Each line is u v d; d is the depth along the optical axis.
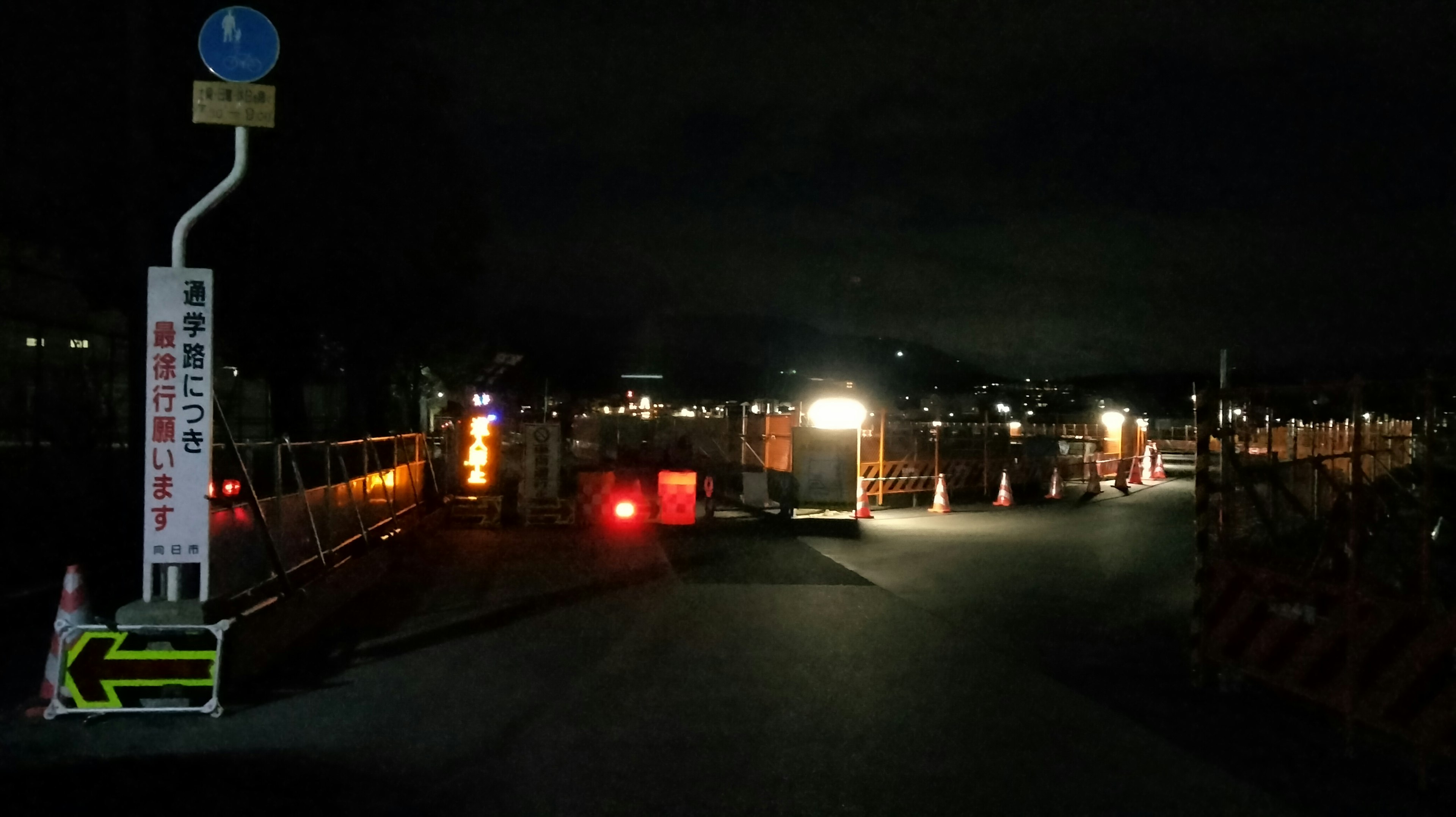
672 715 7.32
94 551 13.81
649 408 68.75
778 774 6.15
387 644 9.49
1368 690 6.75
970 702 7.79
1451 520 12.73
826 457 21.56
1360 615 6.91
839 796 5.81
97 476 16.73
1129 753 6.68
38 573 12.41
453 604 11.48
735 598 11.93
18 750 6.48
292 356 20.83
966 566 14.85
